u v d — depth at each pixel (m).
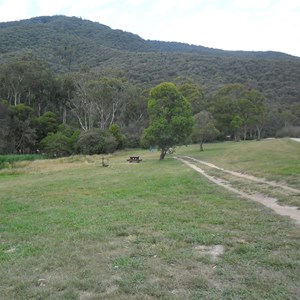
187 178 20.45
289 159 25.73
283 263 5.94
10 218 11.22
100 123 76.81
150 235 8.14
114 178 22.59
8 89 78.19
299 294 4.77
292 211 10.45
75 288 5.27
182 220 9.72
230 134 84.88
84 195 15.65
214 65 136.12
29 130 66.31
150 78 115.69
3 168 37.34
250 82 116.00
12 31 155.25
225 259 6.27
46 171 32.53
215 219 9.62
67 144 60.56
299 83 113.88
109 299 4.84
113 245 7.43
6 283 5.62
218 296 4.79
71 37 167.12
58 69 114.69
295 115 93.38
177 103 40.62
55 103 87.81
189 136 41.69
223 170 23.91
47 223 10.09
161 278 5.48
